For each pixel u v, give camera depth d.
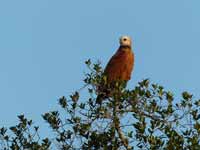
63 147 12.52
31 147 12.59
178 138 12.11
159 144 11.96
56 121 12.80
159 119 12.65
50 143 12.56
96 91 13.41
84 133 12.50
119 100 12.89
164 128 12.34
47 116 12.85
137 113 12.81
